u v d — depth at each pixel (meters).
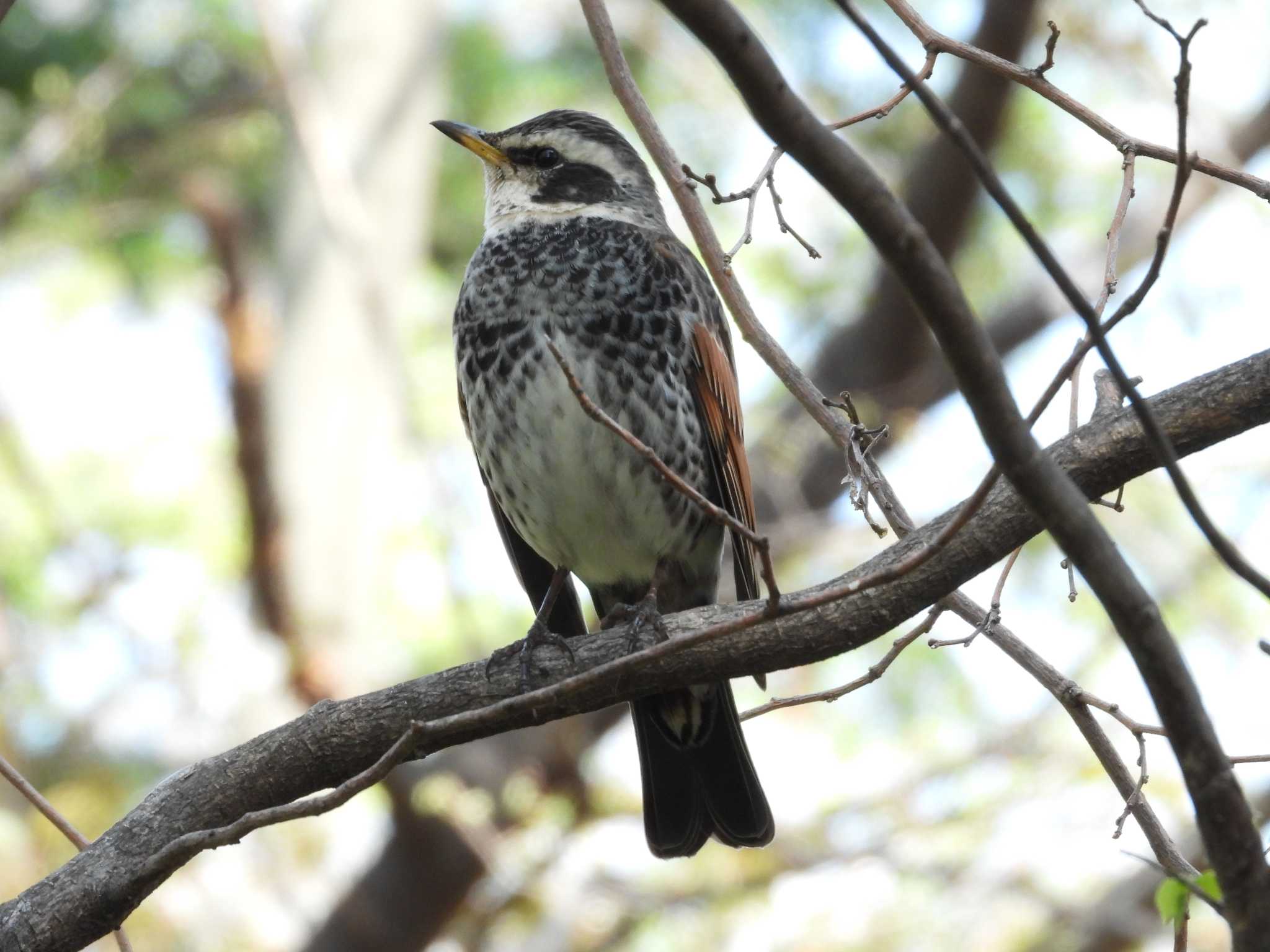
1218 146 15.27
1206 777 4.14
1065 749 13.11
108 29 13.53
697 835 7.52
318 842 13.69
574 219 8.04
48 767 13.16
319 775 6.15
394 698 6.19
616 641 6.52
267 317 13.38
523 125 8.66
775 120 3.83
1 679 13.38
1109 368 4.19
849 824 13.12
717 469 7.80
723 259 6.42
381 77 14.41
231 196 13.80
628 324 7.65
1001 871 12.93
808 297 15.61
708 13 3.70
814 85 15.34
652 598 7.43
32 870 11.77
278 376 13.31
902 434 13.77
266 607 12.99
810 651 5.87
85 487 14.14
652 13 15.12
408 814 11.95
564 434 7.61
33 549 13.64
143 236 14.32
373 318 12.70
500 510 8.38
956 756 13.53
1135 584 4.10
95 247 14.34
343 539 13.22
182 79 14.01
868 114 5.71
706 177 5.99
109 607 13.30
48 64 13.42
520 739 12.10
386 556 13.53
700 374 7.73
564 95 15.09
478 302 7.82
